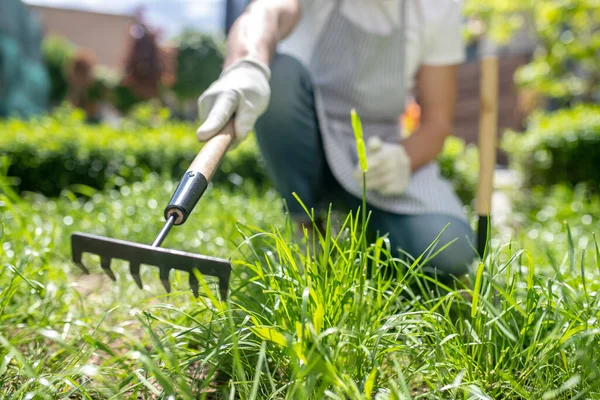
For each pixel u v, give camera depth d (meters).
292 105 2.10
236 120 1.47
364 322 1.24
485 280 1.37
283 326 1.22
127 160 5.31
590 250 2.37
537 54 8.40
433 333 1.30
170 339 1.22
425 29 2.19
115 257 1.18
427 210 2.04
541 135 5.51
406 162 2.02
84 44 31.30
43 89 14.54
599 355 1.17
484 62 1.68
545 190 5.31
